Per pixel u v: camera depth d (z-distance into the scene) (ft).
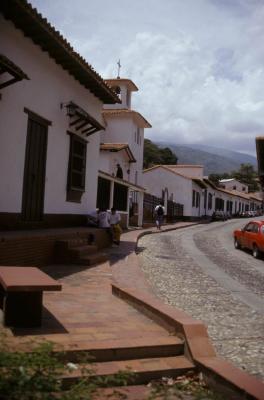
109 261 38.96
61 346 14.84
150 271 39.37
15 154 33.71
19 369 10.57
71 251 34.94
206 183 179.42
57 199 42.55
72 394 11.21
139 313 21.33
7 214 32.94
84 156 49.03
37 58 36.55
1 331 16.34
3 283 17.43
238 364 17.58
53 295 24.11
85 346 15.74
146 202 115.44
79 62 39.99
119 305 22.77
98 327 18.42
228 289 33.83
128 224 86.84
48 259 33.81
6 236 27.48
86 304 22.47
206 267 45.09
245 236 63.41
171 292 31.14
